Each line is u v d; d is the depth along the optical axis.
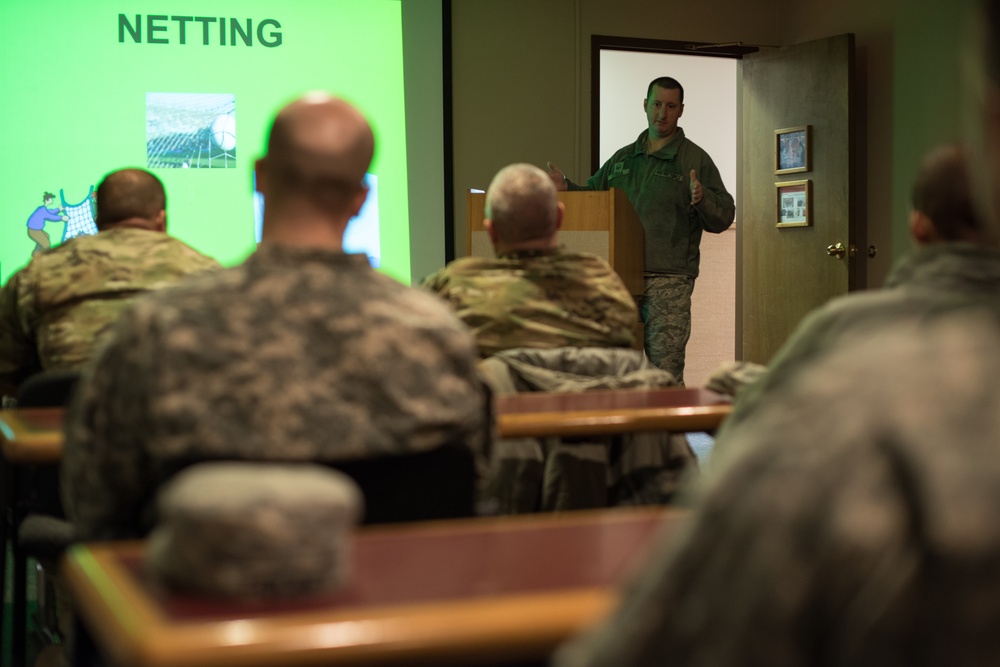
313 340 1.32
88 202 5.86
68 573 0.97
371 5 6.31
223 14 6.04
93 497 1.38
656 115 6.41
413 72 6.49
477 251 4.48
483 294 2.54
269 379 1.30
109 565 0.95
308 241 1.48
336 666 0.77
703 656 0.42
